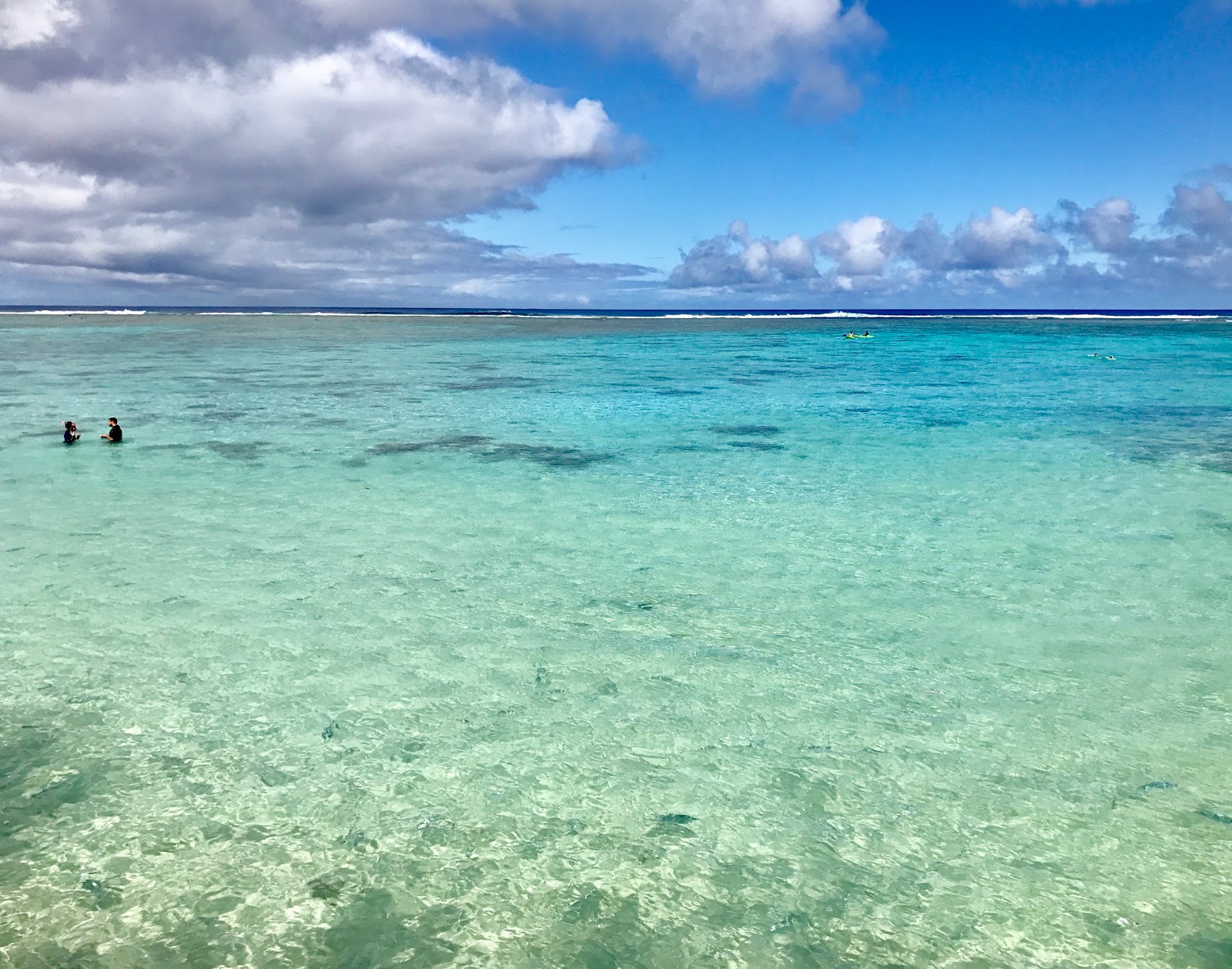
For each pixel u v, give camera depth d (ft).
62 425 62.54
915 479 46.78
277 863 15.26
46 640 24.41
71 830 16.02
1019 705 21.21
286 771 18.11
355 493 42.86
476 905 14.26
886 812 16.88
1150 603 28.02
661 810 16.93
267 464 49.62
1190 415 71.82
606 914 14.08
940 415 71.87
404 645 24.43
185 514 38.47
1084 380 103.35
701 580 30.17
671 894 14.56
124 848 15.56
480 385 93.86
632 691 21.85
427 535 35.40
